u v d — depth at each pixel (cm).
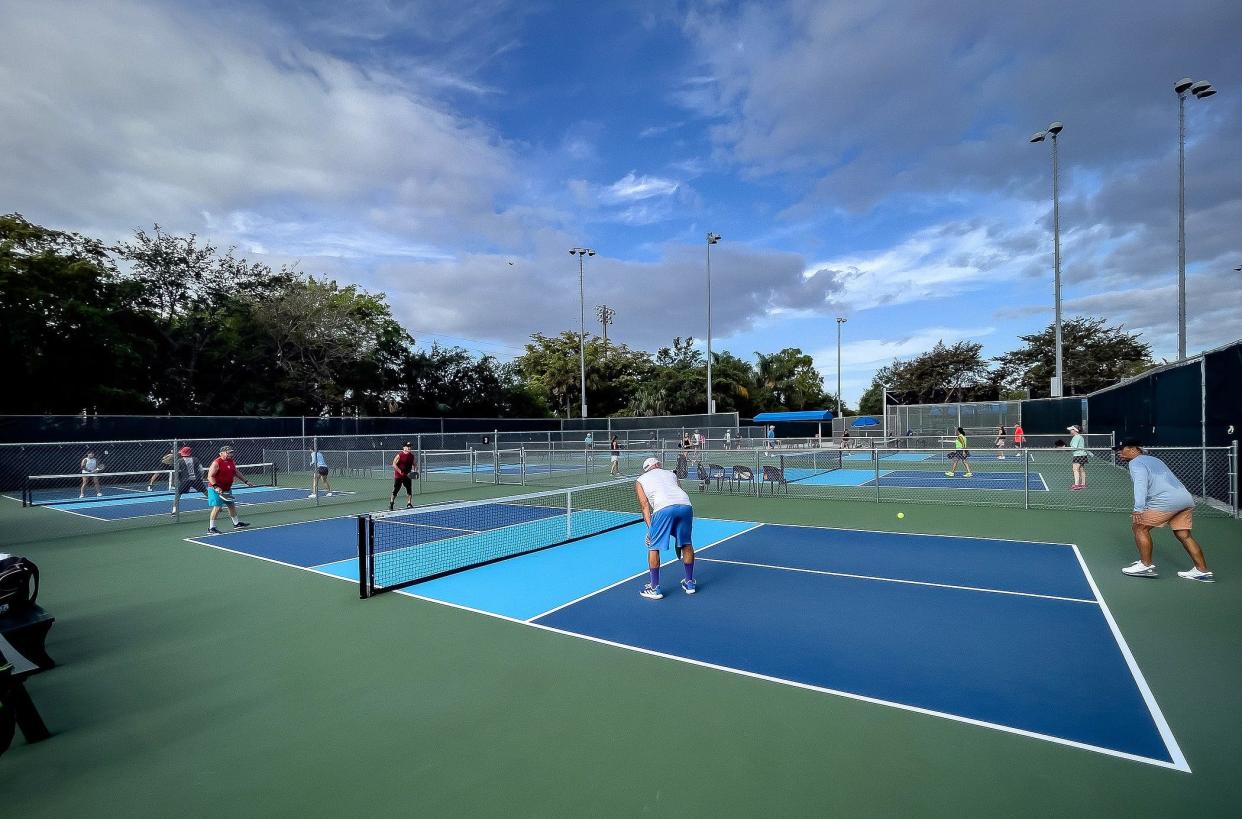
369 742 377
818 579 741
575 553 914
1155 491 704
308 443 2834
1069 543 922
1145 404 1672
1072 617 584
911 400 5175
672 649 521
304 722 405
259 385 3466
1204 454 1231
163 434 2427
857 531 1059
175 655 527
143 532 1160
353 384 3906
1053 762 340
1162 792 311
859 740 367
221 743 380
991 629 556
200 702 437
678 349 6328
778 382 6153
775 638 543
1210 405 1228
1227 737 363
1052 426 2789
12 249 2545
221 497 1140
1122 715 392
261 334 3503
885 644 524
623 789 322
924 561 825
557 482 2089
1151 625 557
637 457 3061
